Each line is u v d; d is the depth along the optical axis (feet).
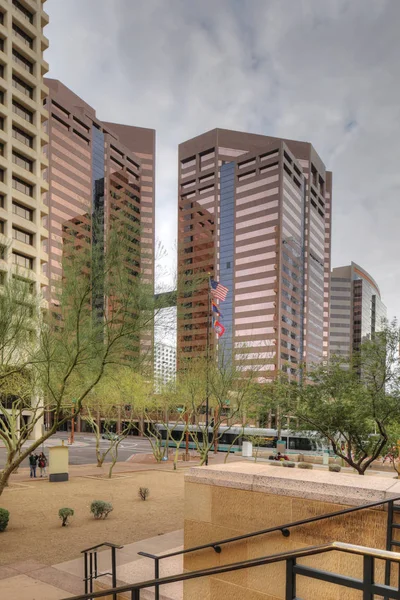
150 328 46.52
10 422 69.97
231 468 22.50
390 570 15.78
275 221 391.65
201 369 105.91
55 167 347.15
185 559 22.74
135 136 466.29
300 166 436.35
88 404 120.06
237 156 441.27
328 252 535.19
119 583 26.40
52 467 91.76
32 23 224.12
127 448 193.06
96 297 45.68
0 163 197.47
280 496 19.76
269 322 380.78
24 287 49.62
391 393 55.06
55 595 31.22
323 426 60.29
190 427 154.92
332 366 63.05
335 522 18.07
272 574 19.74
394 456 68.03
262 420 102.58
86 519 57.11
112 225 46.68
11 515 59.31
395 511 16.75
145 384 116.88
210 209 431.43
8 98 204.23
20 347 51.26
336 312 613.11
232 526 21.16
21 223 205.26
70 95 381.60
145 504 67.87
